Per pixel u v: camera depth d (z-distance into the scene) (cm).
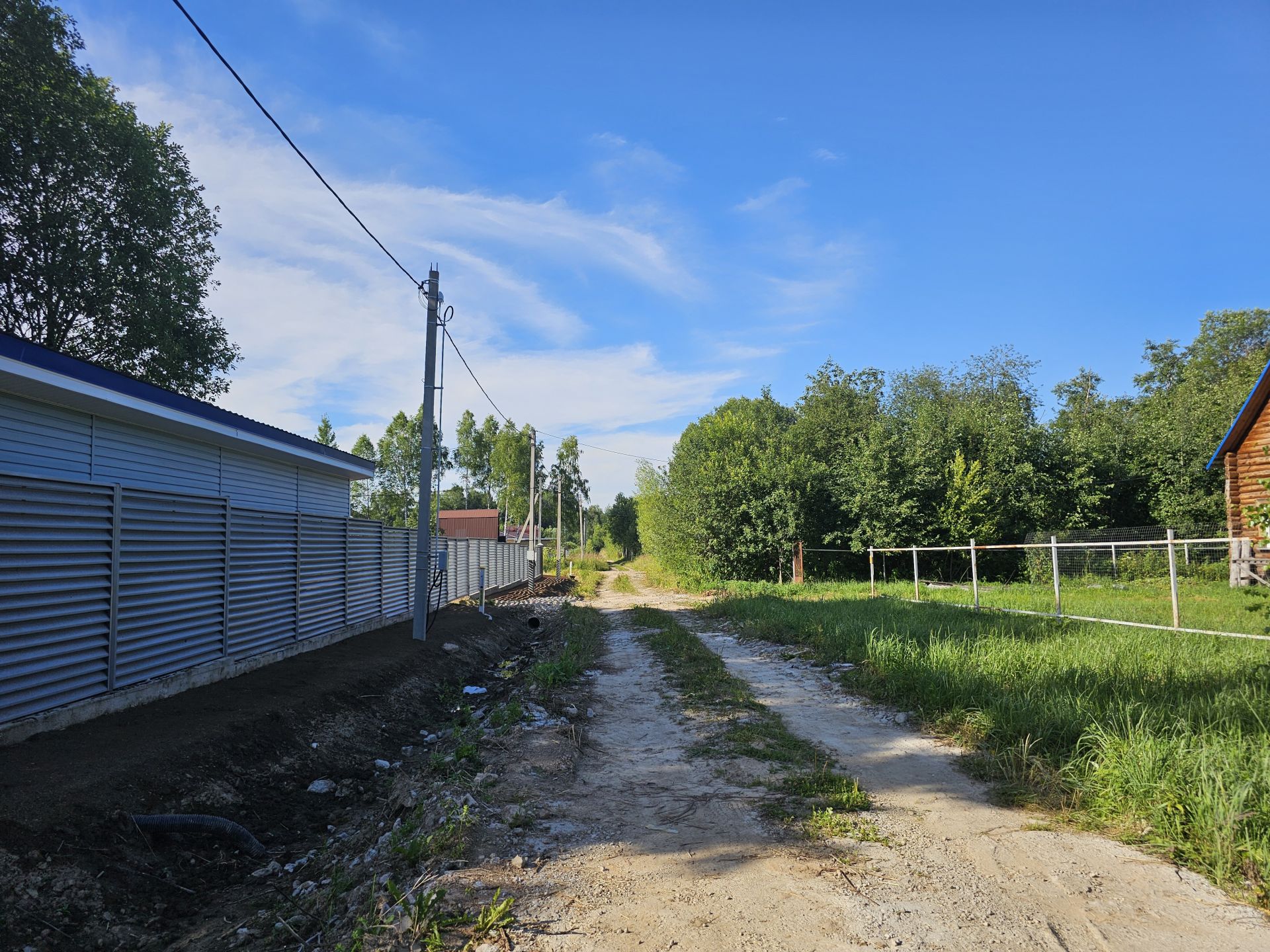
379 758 734
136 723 600
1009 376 3959
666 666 1070
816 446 3438
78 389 640
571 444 7106
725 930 321
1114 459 2903
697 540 2989
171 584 730
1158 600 1534
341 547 1197
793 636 1239
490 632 1578
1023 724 593
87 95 1781
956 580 2792
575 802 503
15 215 1708
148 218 1923
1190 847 390
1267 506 704
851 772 555
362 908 357
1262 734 488
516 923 328
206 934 381
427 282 1314
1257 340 3981
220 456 940
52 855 393
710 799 505
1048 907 339
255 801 552
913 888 361
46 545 562
